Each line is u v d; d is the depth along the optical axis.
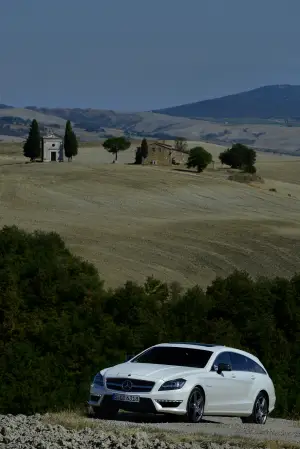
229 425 20.33
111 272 93.69
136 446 15.00
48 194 155.38
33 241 43.50
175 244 111.12
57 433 16.12
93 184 168.12
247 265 103.88
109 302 38.25
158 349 21.16
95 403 19.92
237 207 160.38
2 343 34.56
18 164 196.50
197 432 17.67
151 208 152.88
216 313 37.50
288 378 31.61
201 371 20.28
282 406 26.91
